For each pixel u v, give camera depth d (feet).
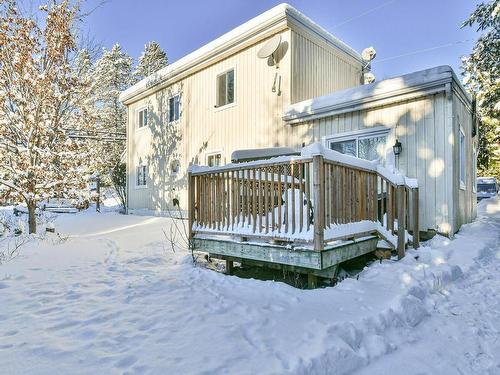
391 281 13.07
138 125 49.70
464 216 25.50
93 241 24.70
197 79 38.70
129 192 51.19
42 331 8.98
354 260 16.75
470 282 14.39
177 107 42.14
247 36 31.45
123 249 21.72
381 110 22.80
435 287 13.01
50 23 29.09
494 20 39.11
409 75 20.79
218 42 34.04
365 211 15.99
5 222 31.19
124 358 7.50
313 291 12.24
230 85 34.81
